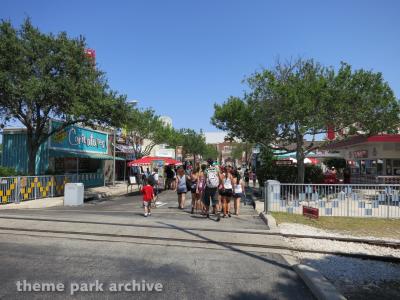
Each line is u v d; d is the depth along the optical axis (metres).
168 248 7.96
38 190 19.27
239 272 6.47
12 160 24.03
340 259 7.66
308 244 8.73
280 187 13.17
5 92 17.83
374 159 24.39
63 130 24.83
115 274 6.11
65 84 18.08
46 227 9.65
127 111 20.55
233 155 76.12
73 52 19.25
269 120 18.81
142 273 6.21
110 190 26.45
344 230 10.48
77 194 17.45
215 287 5.67
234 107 20.22
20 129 23.94
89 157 27.52
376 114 17.72
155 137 38.25
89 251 7.53
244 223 11.12
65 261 6.77
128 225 10.10
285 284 5.93
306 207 12.50
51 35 19.02
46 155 23.78
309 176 22.03
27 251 7.41
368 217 12.75
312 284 5.69
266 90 18.53
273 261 7.25
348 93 16.92
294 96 16.52
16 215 11.97
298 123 17.97
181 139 52.34
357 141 23.11
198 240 8.65
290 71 20.06
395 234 10.09
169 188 28.02
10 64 17.95
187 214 13.24
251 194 22.48
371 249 8.53
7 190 17.14
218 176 12.27
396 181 20.50
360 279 6.37
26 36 18.92
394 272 6.85
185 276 6.14
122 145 36.88
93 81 19.97
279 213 12.93
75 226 9.84
